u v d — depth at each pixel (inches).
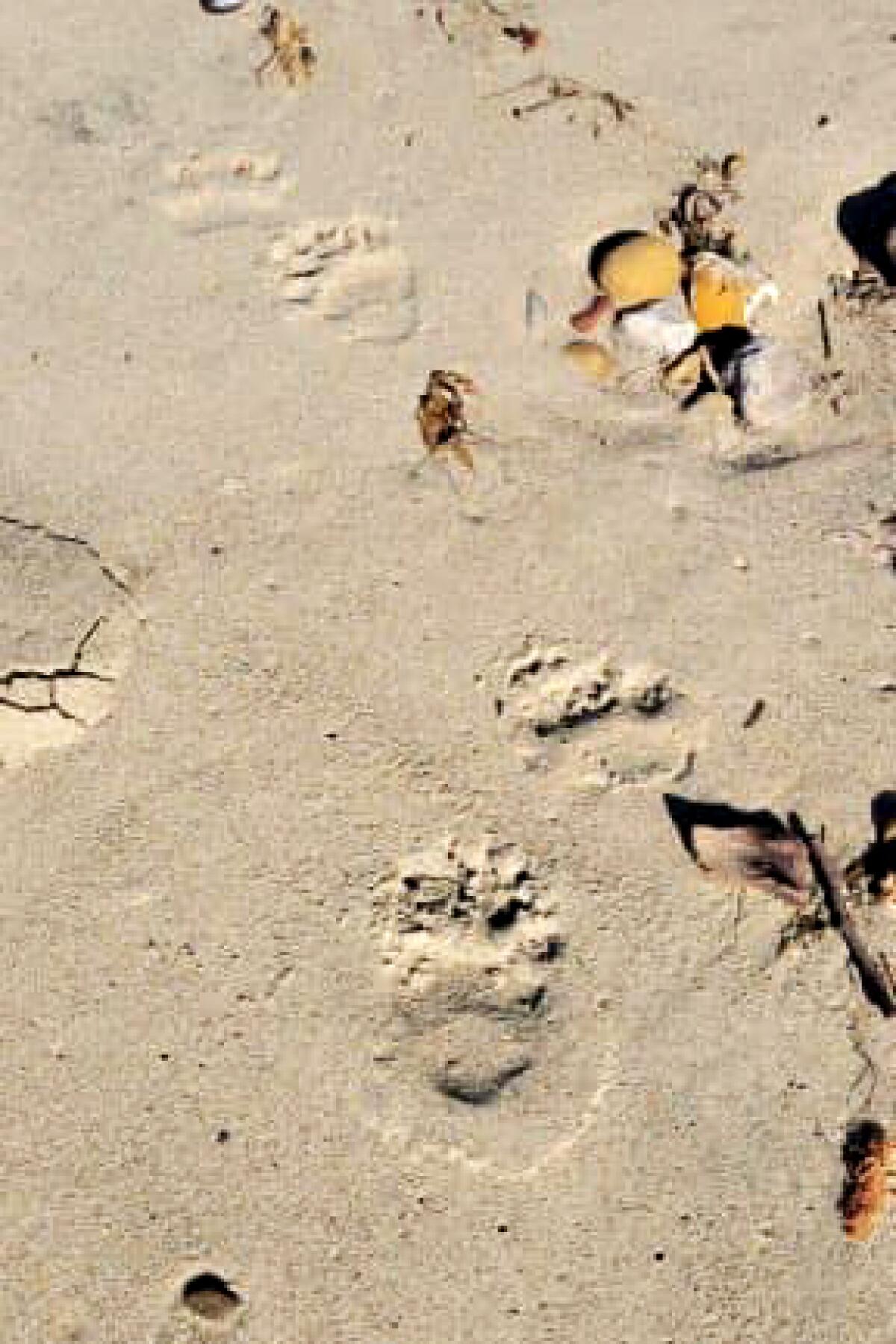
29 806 48.0
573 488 50.9
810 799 48.6
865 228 54.2
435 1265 45.7
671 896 47.8
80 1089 46.4
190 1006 46.8
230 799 48.1
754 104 55.4
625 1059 46.8
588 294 53.0
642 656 49.5
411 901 47.7
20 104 54.6
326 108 54.8
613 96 55.3
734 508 50.9
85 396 51.3
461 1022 47.1
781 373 51.7
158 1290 45.5
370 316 52.4
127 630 49.1
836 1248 46.0
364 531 50.3
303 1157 46.1
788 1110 46.6
